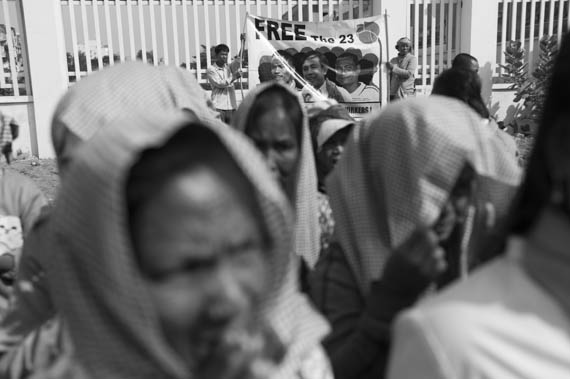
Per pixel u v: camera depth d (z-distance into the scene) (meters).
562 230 1.05
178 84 2.17
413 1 11.66
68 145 1.91
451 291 1.10
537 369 0.98
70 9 10.66
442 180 1.77
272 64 8.61
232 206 1.07
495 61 11.46
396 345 1.12
